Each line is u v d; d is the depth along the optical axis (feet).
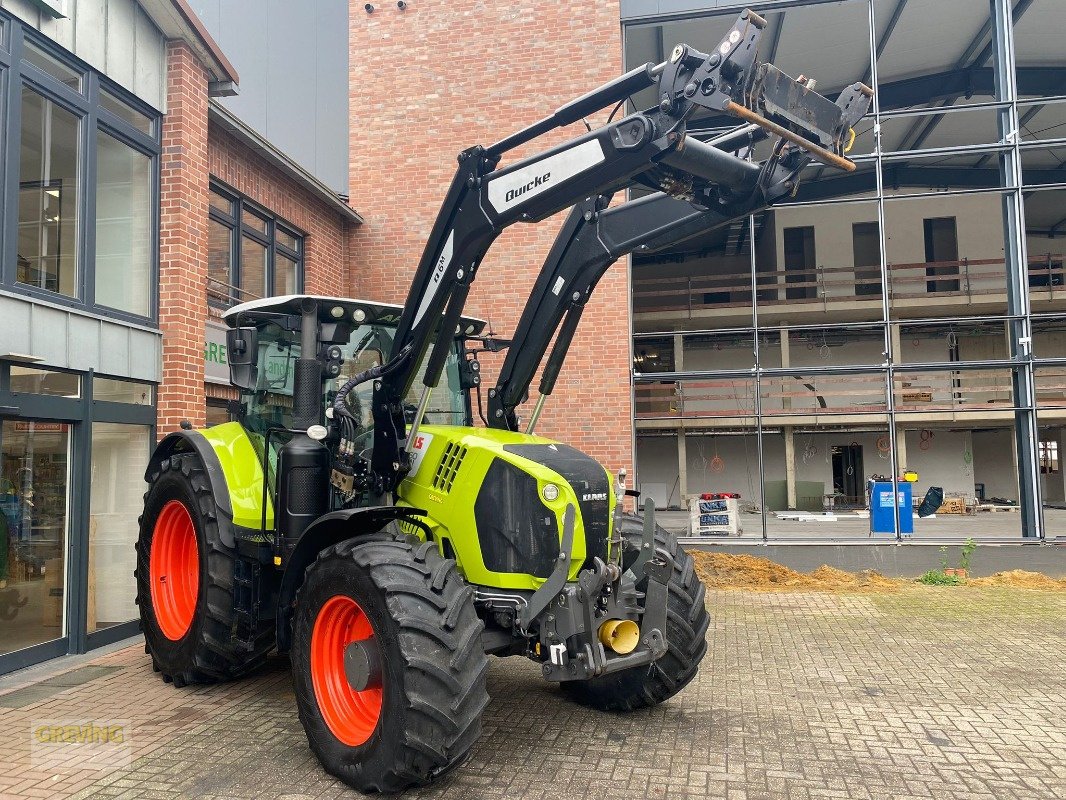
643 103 46.80
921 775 12.66
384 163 37.37
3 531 17.44
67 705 15.79
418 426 14.83
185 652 16.53
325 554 12.85
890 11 42.04
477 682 11.39
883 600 28.12
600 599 12.84
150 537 18.37
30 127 18.53
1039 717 15.51
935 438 77.71
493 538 13.08
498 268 35.91
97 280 20.66
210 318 25.80
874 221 75.15
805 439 78.64
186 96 23.56
